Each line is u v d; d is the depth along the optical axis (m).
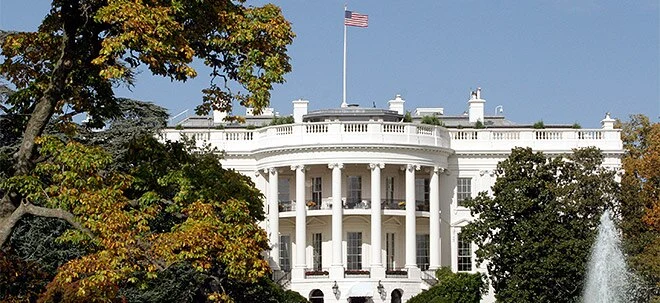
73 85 38.19
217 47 37.03
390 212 99.94
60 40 37.50
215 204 37.50
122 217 34.81
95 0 35.56
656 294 79.62
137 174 38.53
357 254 101.56
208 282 60.41
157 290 58.34
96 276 34.03
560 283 79.31
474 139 105.00
